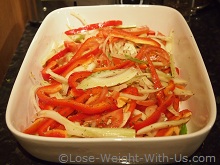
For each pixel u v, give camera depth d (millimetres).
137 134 270
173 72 347
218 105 334
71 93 311
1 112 333
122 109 293
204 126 254
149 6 392
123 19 401
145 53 358
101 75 318
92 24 399
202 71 300
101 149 236
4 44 396
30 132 278
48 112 282
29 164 280
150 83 325
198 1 482
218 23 469
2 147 295
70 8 396
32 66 332
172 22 391
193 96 316
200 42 432
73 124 272
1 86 368
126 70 322
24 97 299
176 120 285
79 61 341
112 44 369
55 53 370
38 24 467
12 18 423
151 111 301
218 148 290
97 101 294
